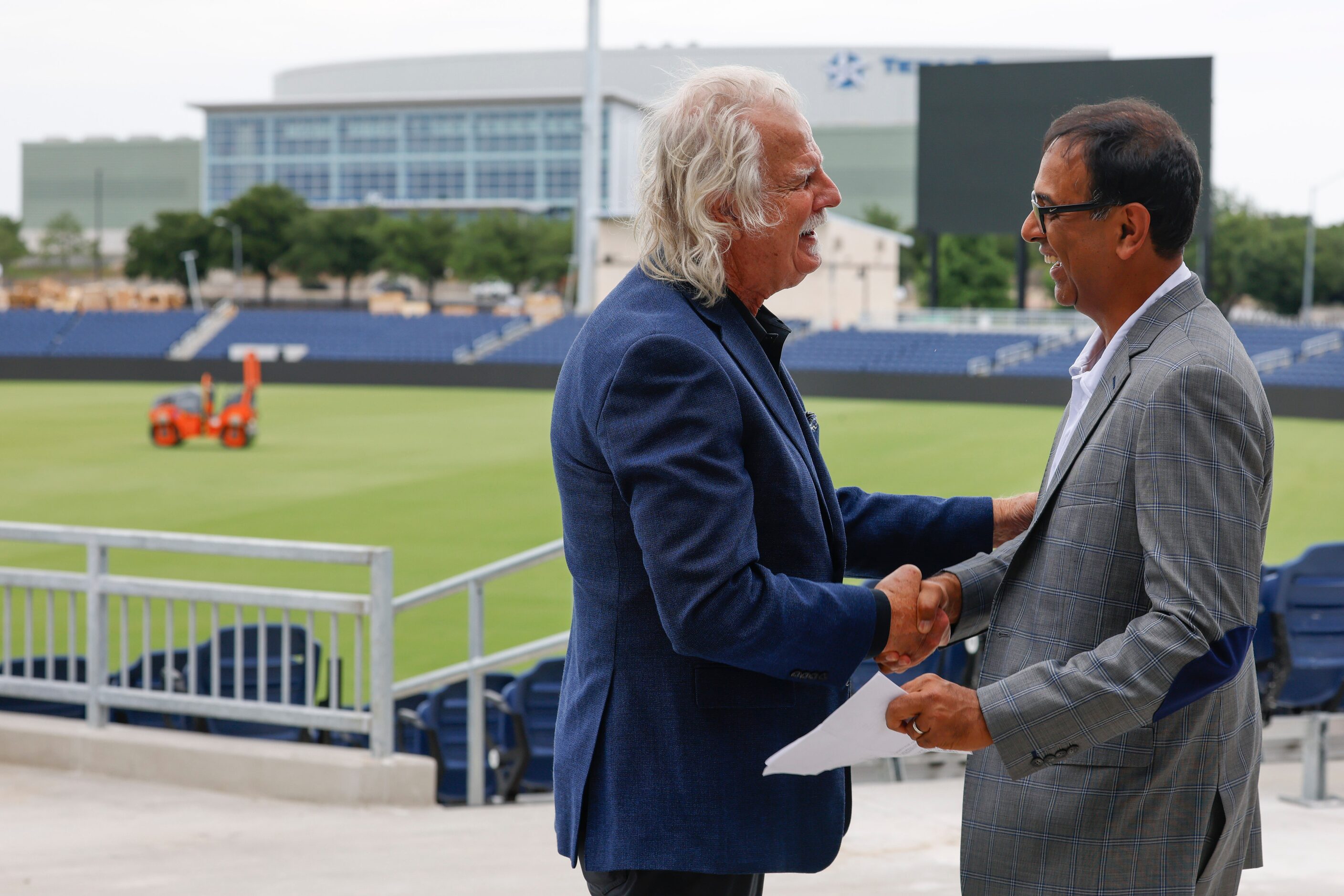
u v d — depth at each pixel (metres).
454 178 103.19
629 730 1.44
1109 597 1.38
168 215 77.50
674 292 1.43
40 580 3.92
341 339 38.84
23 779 3.71
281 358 36.16
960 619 1.61
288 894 2.64
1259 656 3.67
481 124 102.19
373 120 104.25
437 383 31.66
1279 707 3.78
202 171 112.69
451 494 14.54
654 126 1.47
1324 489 14.24
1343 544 3.57
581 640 1.50
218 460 17.77
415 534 11.89
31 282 64.50
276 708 3.63
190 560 10.27
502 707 3.82
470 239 76.50
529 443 19.75
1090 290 1.45
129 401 27.31
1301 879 2.62
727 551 1.30
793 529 1.43
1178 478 1.31
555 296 68.06
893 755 1.36
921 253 71.00
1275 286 66.50
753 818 1.43
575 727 1.50
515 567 3.77
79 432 21.33
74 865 2.87
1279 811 3.23
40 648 7.02
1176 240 1.41
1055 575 1.41
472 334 38.84
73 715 4.34
